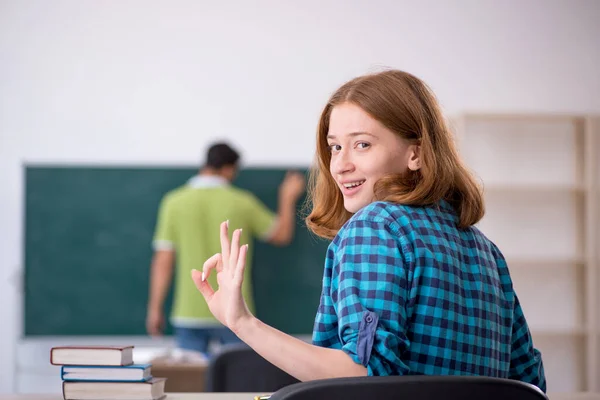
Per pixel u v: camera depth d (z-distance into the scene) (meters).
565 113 5.57
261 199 5.44
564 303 5.61
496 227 5.65
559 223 5.66
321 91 5.55
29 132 5.42
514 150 5.67
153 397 1.69
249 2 5.54
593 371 5.32
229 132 5.52
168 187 5.42
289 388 1.06
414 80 1.45
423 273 1.27
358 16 5.57
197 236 4.98
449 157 1.45
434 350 1.27
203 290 1.36
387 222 1.29
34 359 5.36
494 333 1.41
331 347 1.34
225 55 5.53
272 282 5.45
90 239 5.38
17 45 5.43
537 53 5.64
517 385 1.12
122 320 5.37
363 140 1.39
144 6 5.50
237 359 2.54
